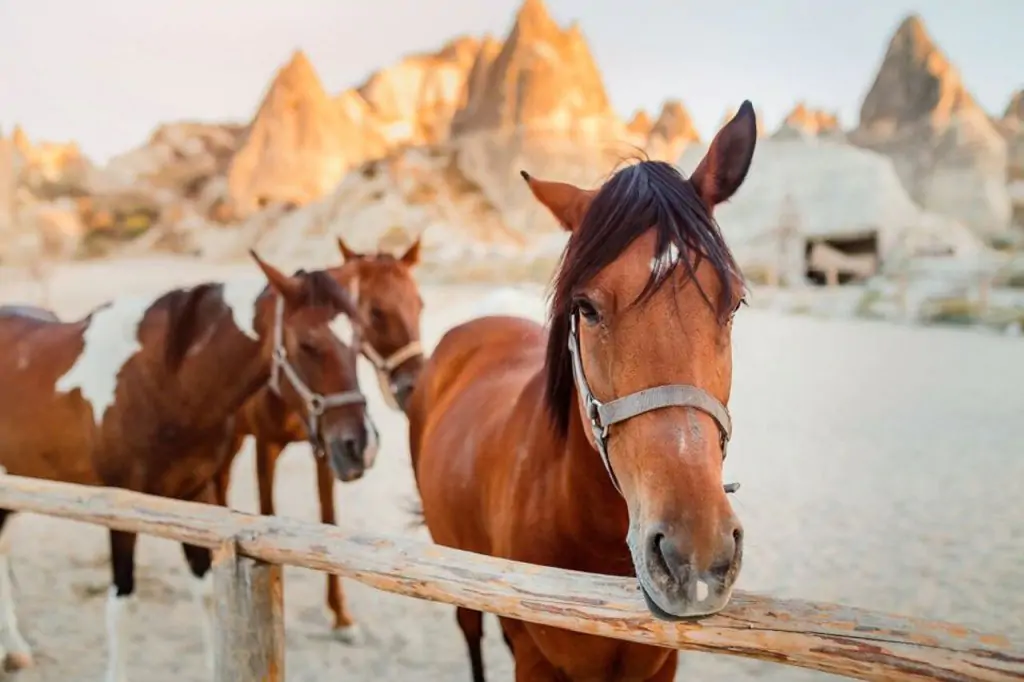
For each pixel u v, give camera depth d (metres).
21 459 3.27
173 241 36.09
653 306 1.22
